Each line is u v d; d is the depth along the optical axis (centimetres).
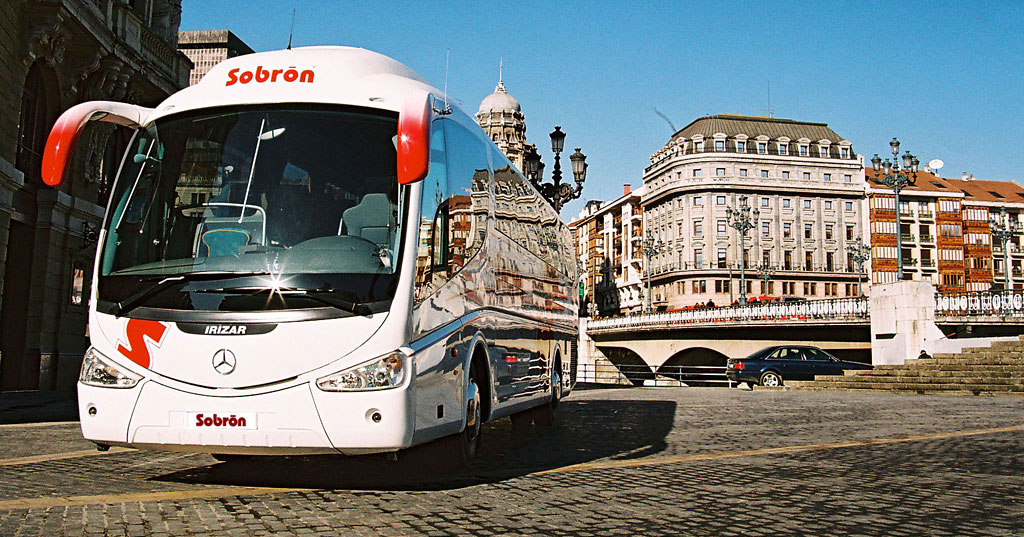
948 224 9594
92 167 2305
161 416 561
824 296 9269
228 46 4797
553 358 1199
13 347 2077
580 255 12862
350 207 593
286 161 606
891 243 9419
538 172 2308
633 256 10538
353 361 555
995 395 2158
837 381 2623
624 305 10850
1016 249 10119
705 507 548
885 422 1248
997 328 3042
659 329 4812
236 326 558
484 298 788
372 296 566
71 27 2070
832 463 771
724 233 9144
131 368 570
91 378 580
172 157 621
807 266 9269
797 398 1992
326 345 554
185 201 603
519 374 948
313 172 602
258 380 552
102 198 2406
